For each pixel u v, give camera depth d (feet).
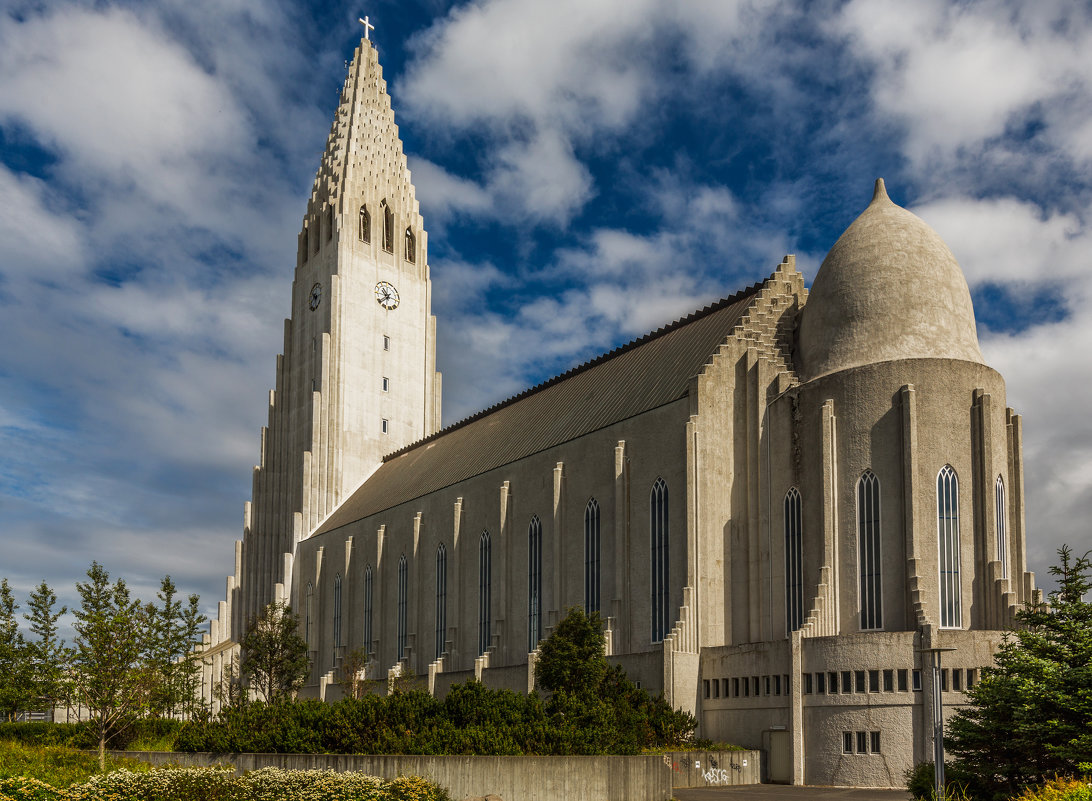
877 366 204.23
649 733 182.29
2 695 194.90
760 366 222.28
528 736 139.85
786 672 186.09
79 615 152.66
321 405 388.78
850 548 201.26
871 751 171.42
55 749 153.99
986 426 199.00
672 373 241.35
